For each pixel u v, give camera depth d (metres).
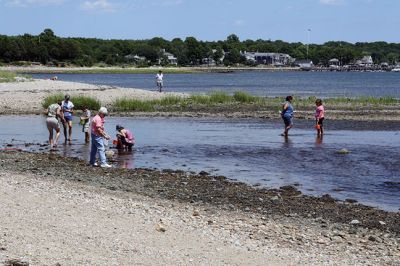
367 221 14.62
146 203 15.73
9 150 24.98
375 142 28.70
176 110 45.34
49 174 19.47
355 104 49.81
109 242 11.59
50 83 67.50
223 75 188.50
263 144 28.00
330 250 12.27
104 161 21.52
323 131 33.19
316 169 21.67
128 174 20.02
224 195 17.09
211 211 15.23
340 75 195.38
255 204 16.14
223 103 50.19
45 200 15.01
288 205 16.06
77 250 10.89
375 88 95.12
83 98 45.97
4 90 56.47
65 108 28.09
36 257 10.24
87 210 14.22
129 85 102.50
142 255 10.93
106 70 195.88
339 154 25.02
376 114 42.53
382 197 17.39
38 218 13.02
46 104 44.66
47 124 26.14
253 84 111.12
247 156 24.52
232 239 12.62
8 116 40.84
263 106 48.22
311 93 76.94
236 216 14.80
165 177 19.61
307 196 17.25
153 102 48.97
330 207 15.95
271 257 11.49
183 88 91.56
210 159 23.77
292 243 12.65
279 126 35.72
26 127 34.50
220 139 29.73
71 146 26.80
